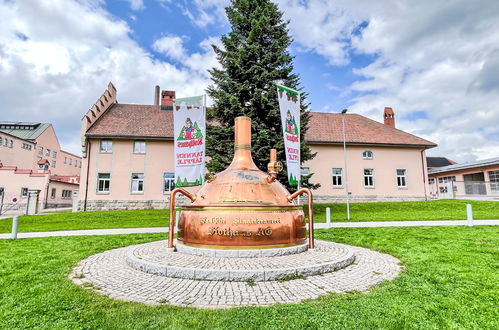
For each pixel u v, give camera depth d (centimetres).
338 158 3028
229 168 894
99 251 923
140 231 1473
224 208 723
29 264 744
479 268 660
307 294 503
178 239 823
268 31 1934
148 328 380
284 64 1961
